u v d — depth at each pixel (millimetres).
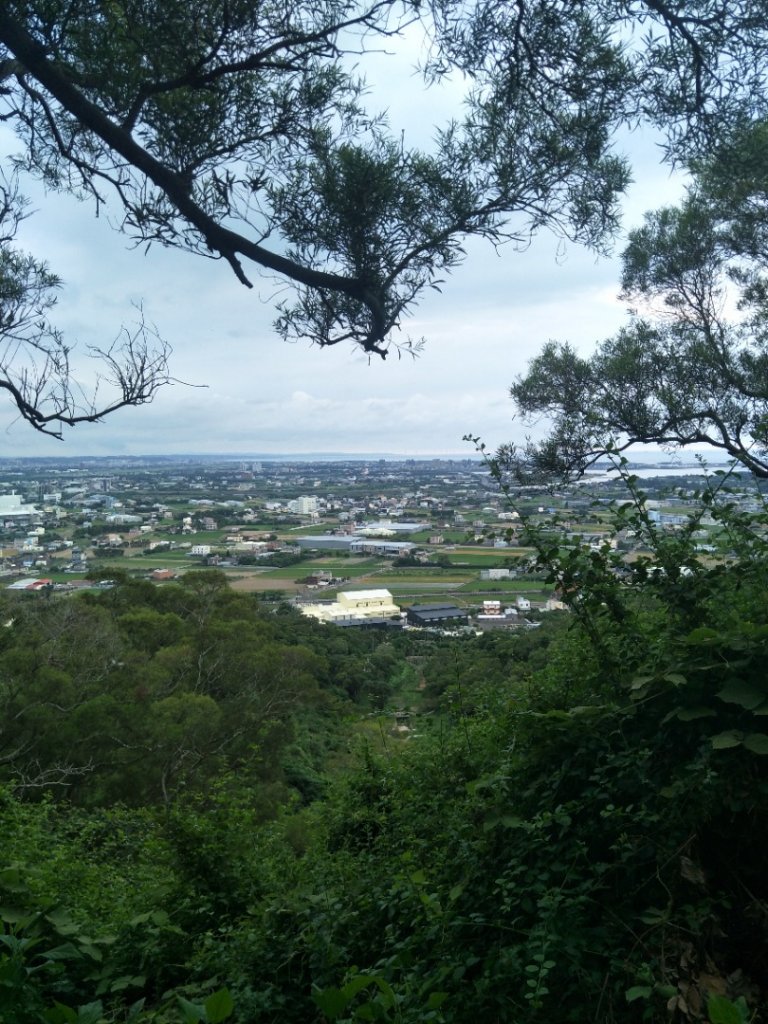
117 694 18438
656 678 2760
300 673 20219
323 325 3443
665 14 3090
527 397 8391
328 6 2885
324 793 6109
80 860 6168
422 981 2545
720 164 3559
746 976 2346
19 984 2438
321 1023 2768
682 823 2533
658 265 8656
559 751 3035
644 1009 2203
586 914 2508
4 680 16672
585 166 3316
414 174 3221
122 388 3518
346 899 3268
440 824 3693
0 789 8203
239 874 4246
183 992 3117
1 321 3742
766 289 8148
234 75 3090
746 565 3043
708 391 7980
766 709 2525
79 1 2660
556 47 3090
